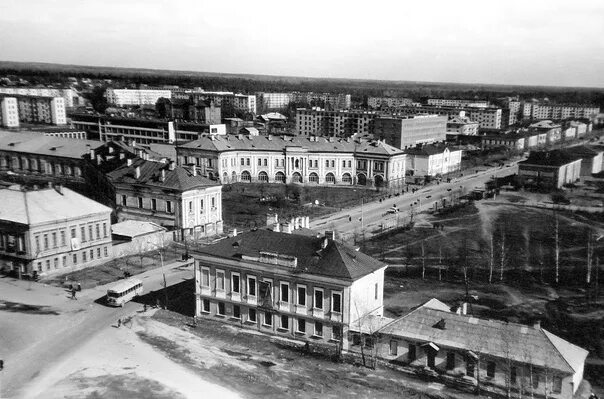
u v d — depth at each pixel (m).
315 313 78.81
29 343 78.88
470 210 169.38
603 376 72.19
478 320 71.88
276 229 95.06
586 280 109.38
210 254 85.50
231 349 78.38
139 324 86.25
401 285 105.81
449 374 69.94
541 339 67.19
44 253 106.56
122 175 142.62
